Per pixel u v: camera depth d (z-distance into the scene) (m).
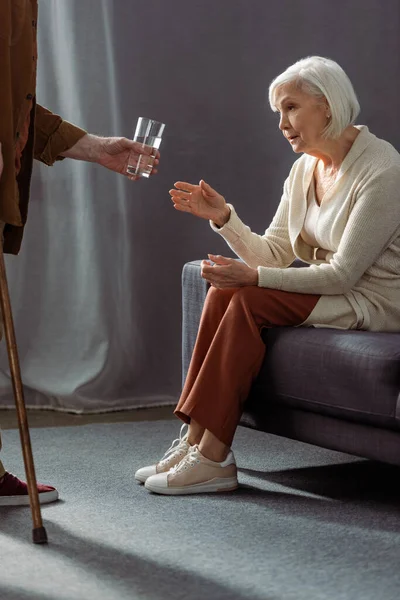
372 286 2.72
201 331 2.72
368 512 2.42
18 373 2.14
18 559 2.06
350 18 4.19
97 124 3.84
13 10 2.33
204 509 2.46
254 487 2.70
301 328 2.64
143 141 2.68
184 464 2.64
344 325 2.69
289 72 2.72
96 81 3.83
